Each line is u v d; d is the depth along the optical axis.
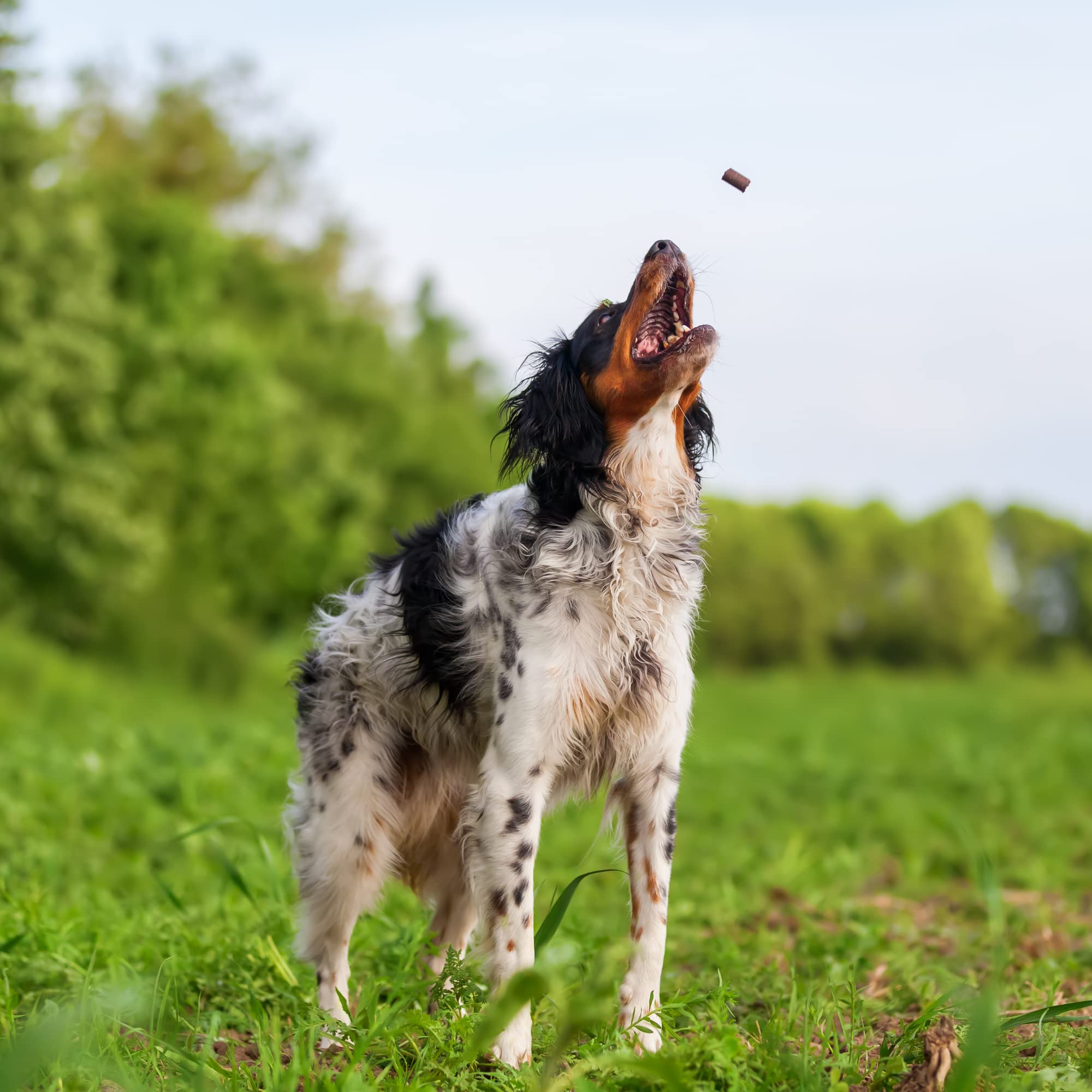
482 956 4.66
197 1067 4.00
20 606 26.73
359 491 40.72
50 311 25.39
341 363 45.66
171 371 32.72
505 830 4.68
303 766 5.64
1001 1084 3.86
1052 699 37.34
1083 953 6.52
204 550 34.66
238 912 6.75
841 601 56.69
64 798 10.08
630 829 4.90
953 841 10.72
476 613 5.00
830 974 5.62
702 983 5.71
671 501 4.86
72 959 5.53
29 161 24.75
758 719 26.53
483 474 47.56
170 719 20.45
